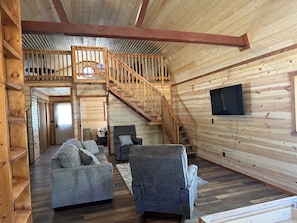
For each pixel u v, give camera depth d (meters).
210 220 1.79
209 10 4.10
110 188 3.28
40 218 2.87
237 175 4.45
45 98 8.63
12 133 1.99
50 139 9.38
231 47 4.32
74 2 5.11
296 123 3.15
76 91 6.73
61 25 3.10
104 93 7.00
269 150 3.70
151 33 3.51
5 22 1.88
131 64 7.73
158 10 5.03
